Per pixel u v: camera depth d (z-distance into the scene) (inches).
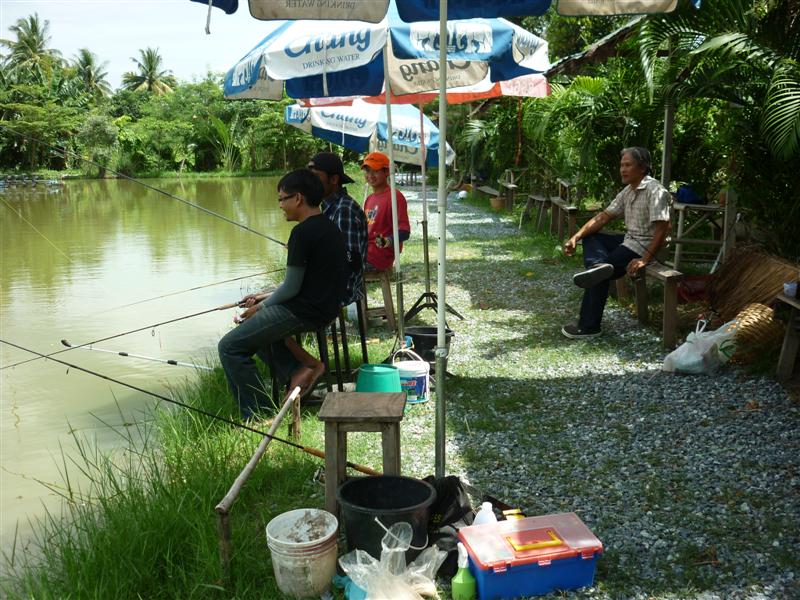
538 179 668.1
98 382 271.3
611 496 153.6
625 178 272.2
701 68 264.7
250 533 138.1
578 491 156.4
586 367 239.6
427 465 170.7
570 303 333.1
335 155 230.4
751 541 134.0
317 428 192.4
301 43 190.5
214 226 800.3
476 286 381.7
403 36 188.7
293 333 197.2
